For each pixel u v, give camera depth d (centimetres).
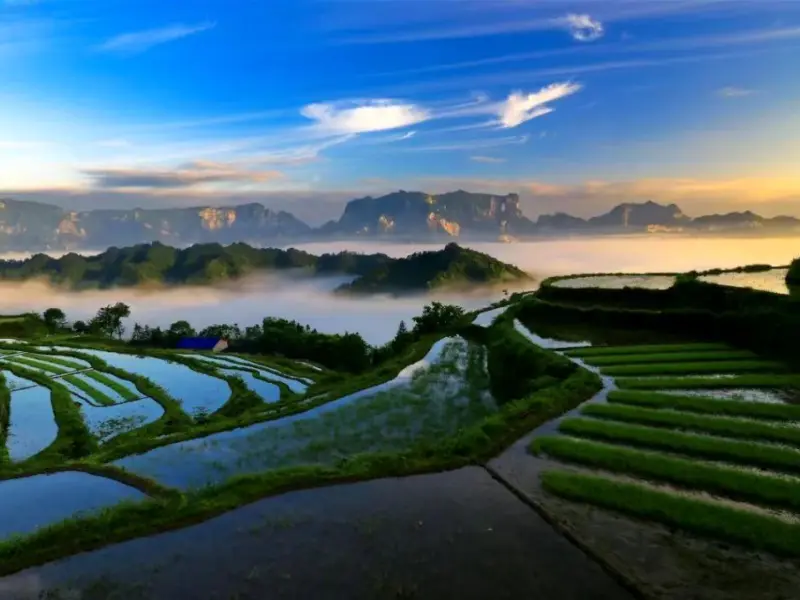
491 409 3108
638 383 2902
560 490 1719
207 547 1465
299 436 2712
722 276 5412
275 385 5850
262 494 1755
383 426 2845
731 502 1659
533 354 3662
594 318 4925
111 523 1578
